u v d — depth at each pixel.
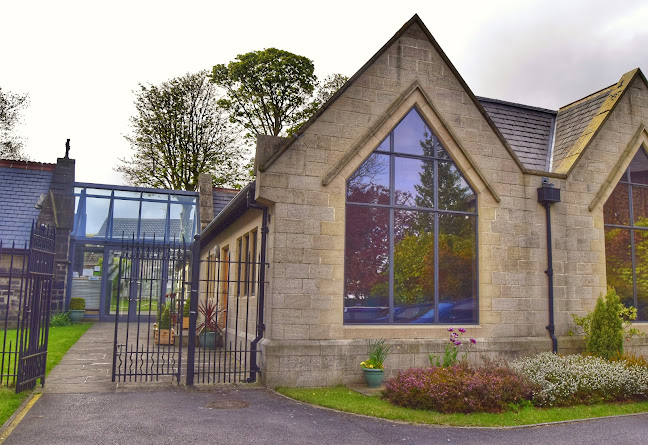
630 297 13.28
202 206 24.92
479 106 12.20
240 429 7.22
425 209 11.51
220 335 15.83
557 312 12.23
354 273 10.81
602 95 14.52
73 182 23.86
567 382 9.50
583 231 12.84
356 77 11.24
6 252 19.69
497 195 11.98
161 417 7.62
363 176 11.19
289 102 34.72
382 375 10.08
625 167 13.64
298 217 10.44
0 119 36.16
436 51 12.03
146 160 34.09
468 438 7.33
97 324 22.17
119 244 24.00
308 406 8.68
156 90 34.22
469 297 11.64
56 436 6.61
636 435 7.68
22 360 8.62
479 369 9.62
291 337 10.13
